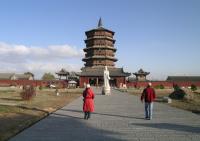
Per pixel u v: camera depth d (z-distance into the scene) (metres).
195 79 143.75
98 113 23.20
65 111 24.95
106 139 12.62
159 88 100.50
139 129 15.24
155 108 28.25
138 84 120.62
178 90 45.41
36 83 121.12
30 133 14.12
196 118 20.02
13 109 25.11
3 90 73.25
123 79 115.38
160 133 14.06
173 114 22.62
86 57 116.69
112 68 115.62
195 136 13.30
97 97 48.62
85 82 114.38
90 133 14.09
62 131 14.68
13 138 12.91
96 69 114.19
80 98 46.09
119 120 18.91
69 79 126.88
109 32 113.75
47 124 17.12
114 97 48.72
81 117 20.61
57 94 54.62
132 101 38.50
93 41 113.06
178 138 12.83
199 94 46.56
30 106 28.94
